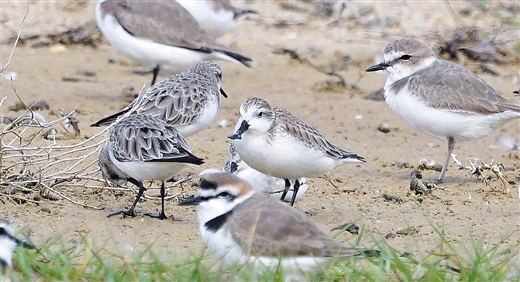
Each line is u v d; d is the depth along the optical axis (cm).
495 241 1110
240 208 898
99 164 1225
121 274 905
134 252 995
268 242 874
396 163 1482
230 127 1634
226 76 1952
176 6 1733
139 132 1138
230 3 2078
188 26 1720
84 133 1537
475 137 1412
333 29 2166
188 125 1342
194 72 1448
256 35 2147
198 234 1101
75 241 1038
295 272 873
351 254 878
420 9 2211
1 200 1173
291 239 874
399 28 2150
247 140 1155
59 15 2159
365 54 2048
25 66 1919
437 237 1118
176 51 1705
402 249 1061
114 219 1146
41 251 951
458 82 1398
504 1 2206
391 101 1466
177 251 1023
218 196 901
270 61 2041
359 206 1252
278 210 892
